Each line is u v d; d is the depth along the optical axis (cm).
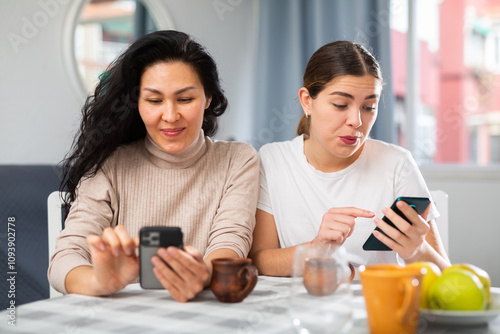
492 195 254
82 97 251
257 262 127
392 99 268
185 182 132
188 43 121
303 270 71
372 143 144
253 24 337
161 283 93
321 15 292
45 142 242
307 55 306
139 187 131
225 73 320
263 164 145
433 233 129
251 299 95
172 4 289
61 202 135
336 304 70
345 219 111
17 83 233
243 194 131
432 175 269
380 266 79
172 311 87
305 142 145
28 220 171
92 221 121
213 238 124
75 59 249
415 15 291
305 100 135
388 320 71
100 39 260
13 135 233
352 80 119
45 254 171
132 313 85
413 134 293
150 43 117
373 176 139
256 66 319
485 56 279
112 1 264
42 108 241
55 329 77
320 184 140
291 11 306
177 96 118
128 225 130
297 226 140
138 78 120
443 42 289
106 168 130
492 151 280
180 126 120
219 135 314
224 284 91
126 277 96
